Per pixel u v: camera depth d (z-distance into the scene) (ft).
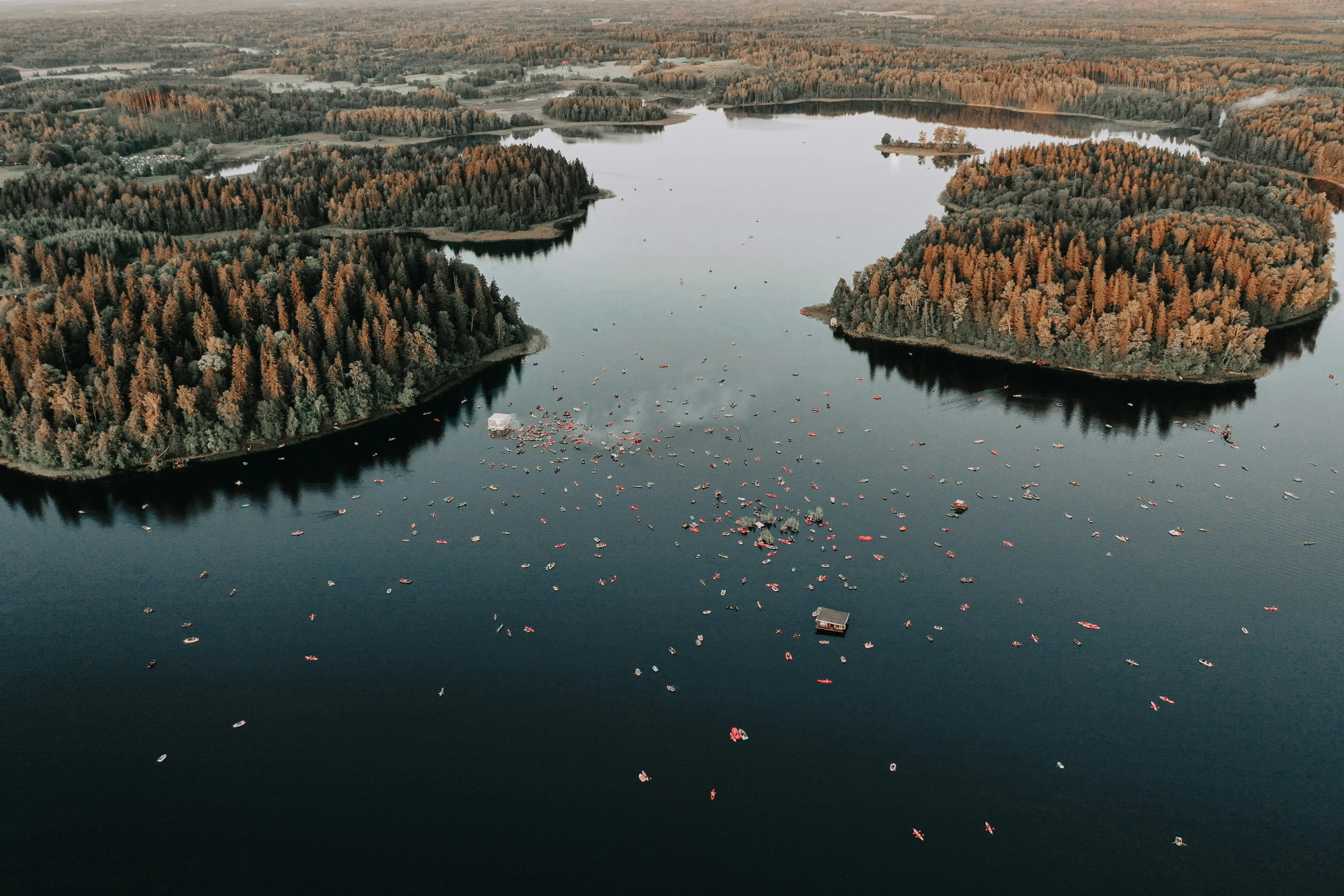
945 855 434.71
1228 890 419.13
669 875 425.28
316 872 428.15
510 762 483.51
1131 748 489.67
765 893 417.69
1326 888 419.13
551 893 418.10
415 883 422.82
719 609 584.81
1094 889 419.13
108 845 442.09
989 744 492.13
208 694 527.81
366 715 513.45
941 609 582.76
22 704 520.42
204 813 458.09
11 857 436.35
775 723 505.66
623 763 482.28
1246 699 517.14
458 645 561.02
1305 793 463.83
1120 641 557.74
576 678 536.42
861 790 467.52
